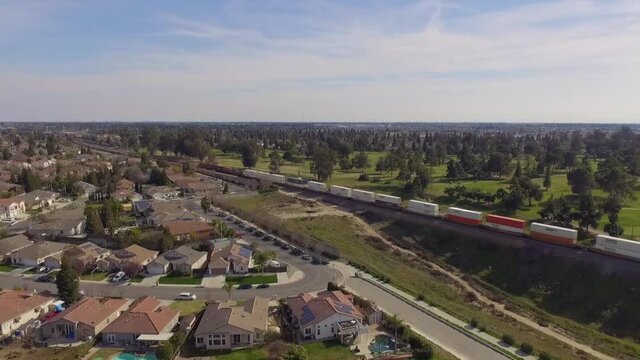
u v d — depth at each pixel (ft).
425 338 212.84
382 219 418.31
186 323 217.36
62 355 193.16
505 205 419.54
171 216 392.27
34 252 304.71
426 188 521.65
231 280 281.33
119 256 301.02
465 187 491.72
